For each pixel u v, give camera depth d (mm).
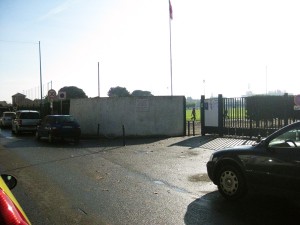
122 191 8125
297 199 5980
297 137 6398
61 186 8688
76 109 26375
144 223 5863
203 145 16766
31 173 10500
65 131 19922
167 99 22953
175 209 6648
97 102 24516
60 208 6793
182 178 9547
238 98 18953
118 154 14578
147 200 7324
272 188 6312
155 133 22984
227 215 6215
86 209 6711
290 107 16484
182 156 13609
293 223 5703
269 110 17344
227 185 7156
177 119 22938
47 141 21328
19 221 2609
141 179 9461
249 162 6676
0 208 2594
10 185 4168
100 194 7859
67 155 14539
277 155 6246
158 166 11461
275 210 6473
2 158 13922
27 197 7645
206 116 21016
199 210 6559
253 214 6242
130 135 23234
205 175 9922
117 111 23594
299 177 5895
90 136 24141
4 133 29500
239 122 18938
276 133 6457
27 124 27047
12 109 61094
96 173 10375
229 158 7051
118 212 6500
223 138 18875
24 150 16578
